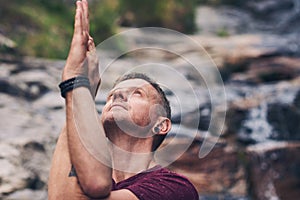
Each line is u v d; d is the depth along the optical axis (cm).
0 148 661
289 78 1264
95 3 1411
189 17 1731
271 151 927
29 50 1124
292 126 1051
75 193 173
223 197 832
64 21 1284
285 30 1967
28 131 733
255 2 2128
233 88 1192
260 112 1055
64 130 184
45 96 885
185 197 185
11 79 893
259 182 889
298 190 913
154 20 1653
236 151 895
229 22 1933
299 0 2114
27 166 657
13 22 1176
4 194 604
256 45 1436
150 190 181
